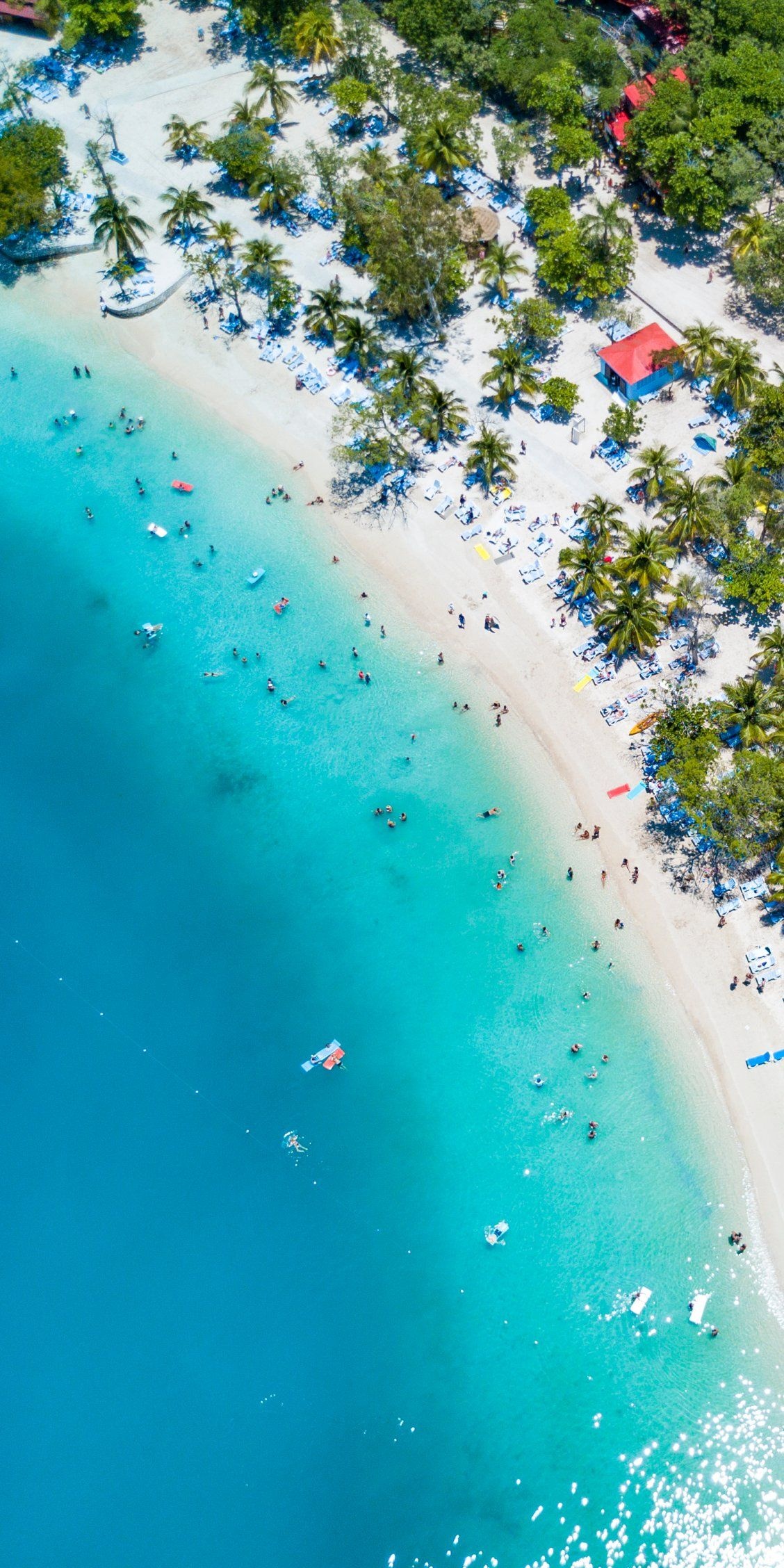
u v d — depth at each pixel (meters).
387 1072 94.56
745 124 126.31
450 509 117.31
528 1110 91.38
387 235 120.06
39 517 125.94
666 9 138.50
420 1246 88.00
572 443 118.44
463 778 105.12
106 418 130.62
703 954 94.62
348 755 108.06
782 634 99.00
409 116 135.00
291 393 129.00
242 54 156.25
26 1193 93.25
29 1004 101.19
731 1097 89.62
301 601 116.00
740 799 91.31
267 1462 82.31
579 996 94.81
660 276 128.00
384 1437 82.12
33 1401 85.88
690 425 116.94
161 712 113.62
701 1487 78.12
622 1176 88.25
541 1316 84.56
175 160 147.88
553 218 123.25
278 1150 92.88
